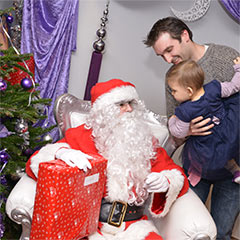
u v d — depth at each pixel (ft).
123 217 4.39
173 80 4.97
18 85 5.65
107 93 4.70
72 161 3.74
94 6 7.87
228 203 5.47
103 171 4.01
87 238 4.17
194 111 4.90
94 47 7.30
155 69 8.28
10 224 6.07
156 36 5.13
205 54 5.24
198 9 7.49
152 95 8.39
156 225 5.00
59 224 3.46
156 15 7.88
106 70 8.18
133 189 4.55
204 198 5.95
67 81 7.59
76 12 7.52
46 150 4.61
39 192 3.46
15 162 5.44
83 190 3.69
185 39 5.14
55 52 7.30
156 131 5.65
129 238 4.21
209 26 7.68
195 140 5.23
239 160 5.19
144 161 4.63
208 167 5.20
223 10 7.52
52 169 3.37
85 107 5.94
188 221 4.26
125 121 4.65
